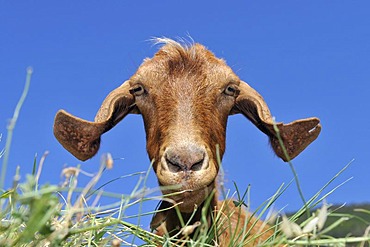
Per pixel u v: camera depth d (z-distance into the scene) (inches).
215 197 48.7
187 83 48.7
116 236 40.2
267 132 52.5
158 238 41.6
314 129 51.3
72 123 50.9
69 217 33.0
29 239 32.6
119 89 52.6
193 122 46.9
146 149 49.8
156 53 51.0
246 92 52.7
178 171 43.8
